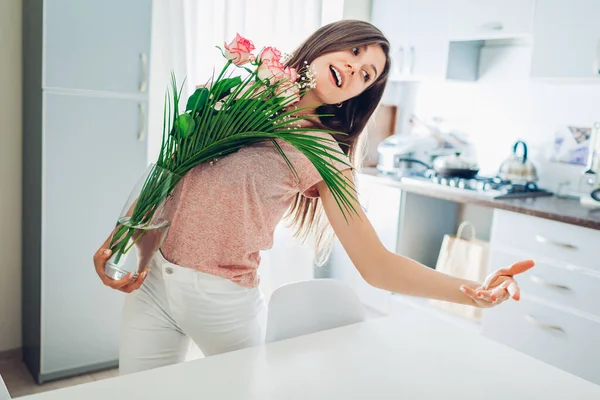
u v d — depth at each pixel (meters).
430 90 3.65
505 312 2.63
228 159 1.29
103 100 2.44
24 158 2.66
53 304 2.50
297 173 1.29
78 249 2.51
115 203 2.56
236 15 3.05
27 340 2.74
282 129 1.23
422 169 3.65
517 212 2.54
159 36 2.85
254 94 1.19
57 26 2.28
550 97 3.03
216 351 1.38
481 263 2.94
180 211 1.30
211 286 1.30
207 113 1.22
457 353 1.22
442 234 3.44
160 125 2.92
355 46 1.31
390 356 1.19
